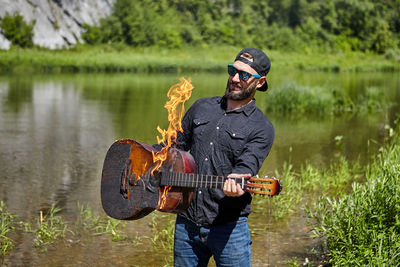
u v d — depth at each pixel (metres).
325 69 43.81
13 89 18.09
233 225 2.52
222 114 2.57
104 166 2.71
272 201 5.52
